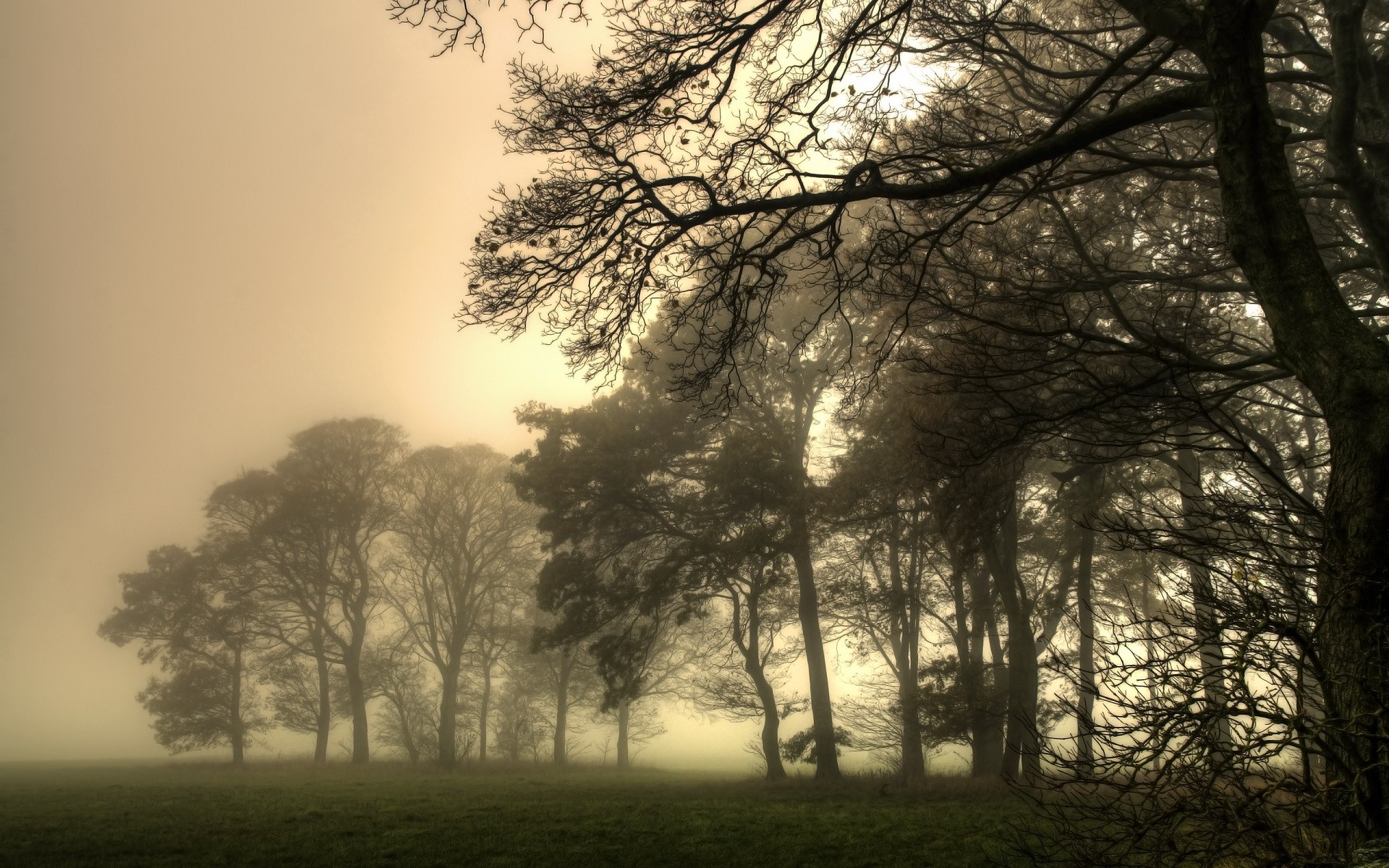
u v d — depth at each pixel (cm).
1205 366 743
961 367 941
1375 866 292
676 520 2947
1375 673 394
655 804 2278
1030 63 989
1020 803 1858
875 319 2125
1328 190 937
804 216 771
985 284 1059
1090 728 395
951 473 1596
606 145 758
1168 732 366
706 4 721
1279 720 351
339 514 4447
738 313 784
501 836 1694
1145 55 1106
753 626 3006
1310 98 1292
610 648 2798
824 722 2872
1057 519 2614
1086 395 982
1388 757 359
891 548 2838
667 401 2859
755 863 1347
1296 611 407
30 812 2219
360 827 1850
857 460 2369
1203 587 409
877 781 2669
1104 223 1209
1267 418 2155
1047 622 2559
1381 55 1080
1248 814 370
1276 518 479
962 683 2308
